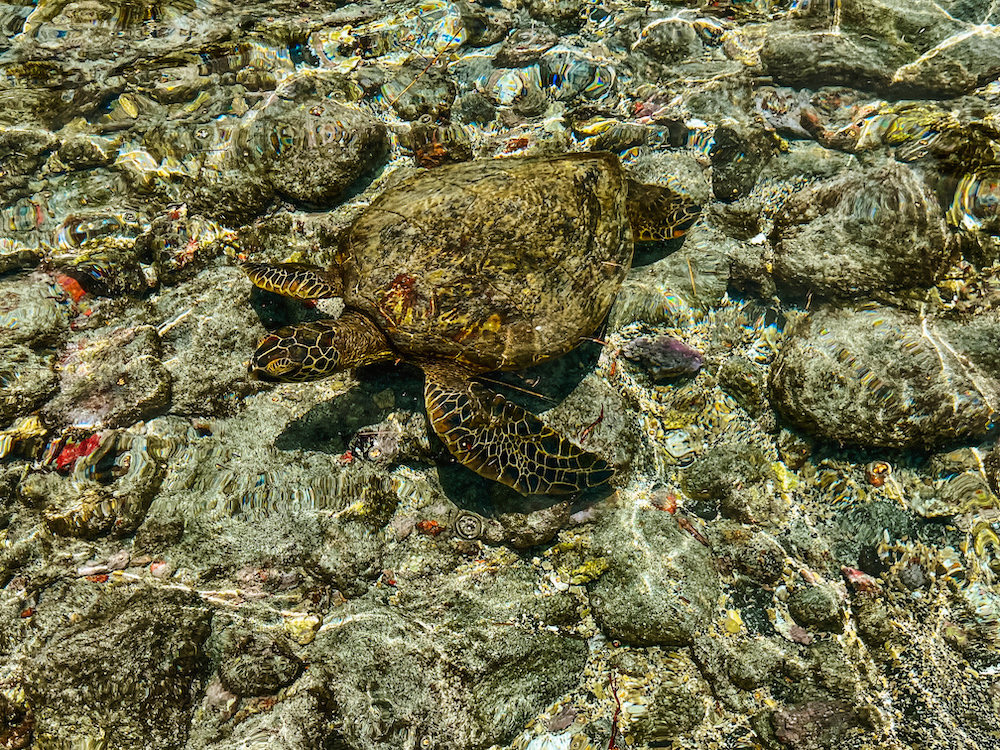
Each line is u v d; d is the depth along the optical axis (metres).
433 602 1.38
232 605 1.36
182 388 1.51
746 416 1.55
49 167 1.68
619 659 1.38
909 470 1.48
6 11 1.77
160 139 1.67
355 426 1.49
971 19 1.78
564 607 1.40
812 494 1.49
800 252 1.60
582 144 1.78
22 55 1.74
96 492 1.42
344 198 1.67
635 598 1.39
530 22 1.90
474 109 1.80
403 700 1.30
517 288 1.38
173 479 1.45
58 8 1.77
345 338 1.38
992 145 1.60
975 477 1.45
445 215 1.41
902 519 1.44
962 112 1.70
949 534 1.43
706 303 1.62
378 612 1.38
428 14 1.87
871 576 1.41
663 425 1.55
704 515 1.49
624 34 1.89
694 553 1.43
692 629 1.38
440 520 1.45
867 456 1.50
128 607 1.33
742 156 1.71
